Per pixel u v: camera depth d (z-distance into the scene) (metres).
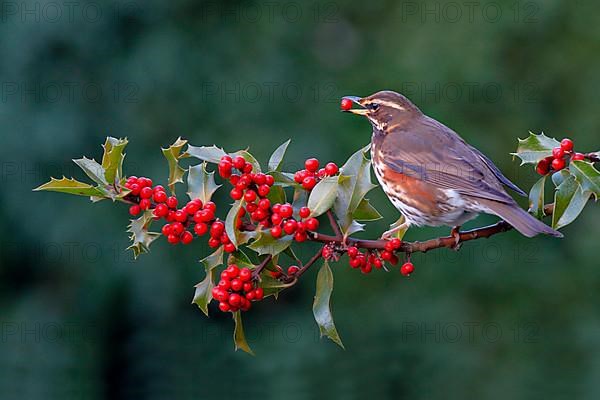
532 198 6.29
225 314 16.30
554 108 17.84
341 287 16.61
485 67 16.92
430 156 7.46
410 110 7.95
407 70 17.02
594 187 5.73
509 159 17.00
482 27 17.16
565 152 5.95
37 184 15.70
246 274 5.52
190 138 16.47
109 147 5.62
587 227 16.97
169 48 16.30
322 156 16.38
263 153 16.23
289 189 13.74
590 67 17.77
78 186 5.49
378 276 16.61
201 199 5.61
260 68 17.08
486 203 6.95
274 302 16.45
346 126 16.78
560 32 17.84
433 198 7.36
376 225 15.73
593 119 17.58
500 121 17.22
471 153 7.55
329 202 5.45
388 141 7.70
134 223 5.60
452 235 6.14
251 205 5.49
